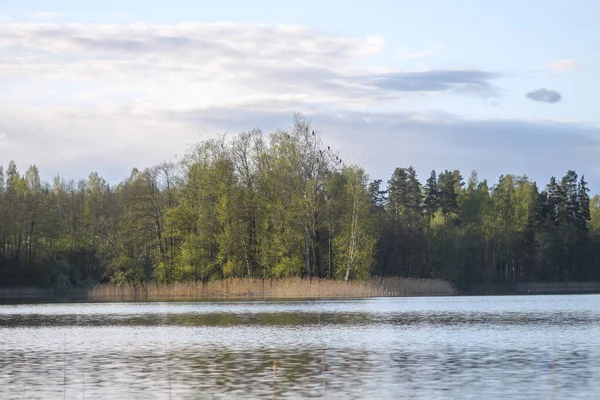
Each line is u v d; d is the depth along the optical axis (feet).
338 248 309.83
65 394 88.07
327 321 175.52
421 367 104.37
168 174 354.54
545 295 332.80
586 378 94.89
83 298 326.44
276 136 321.32
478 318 183.11
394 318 183.21
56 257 409.49
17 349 128.06
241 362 110.52
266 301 264.52
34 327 168.66
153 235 353.51
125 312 216.74
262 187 328.29
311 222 312.09
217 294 313.53
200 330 157.17
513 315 193.16
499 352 118.73
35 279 391.86
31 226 413.18
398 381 93.81
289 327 161.48
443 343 130.72
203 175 335.88
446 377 96.27
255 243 335.67
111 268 358.84
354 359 112.37
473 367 103.96
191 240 329.31
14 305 265.34
